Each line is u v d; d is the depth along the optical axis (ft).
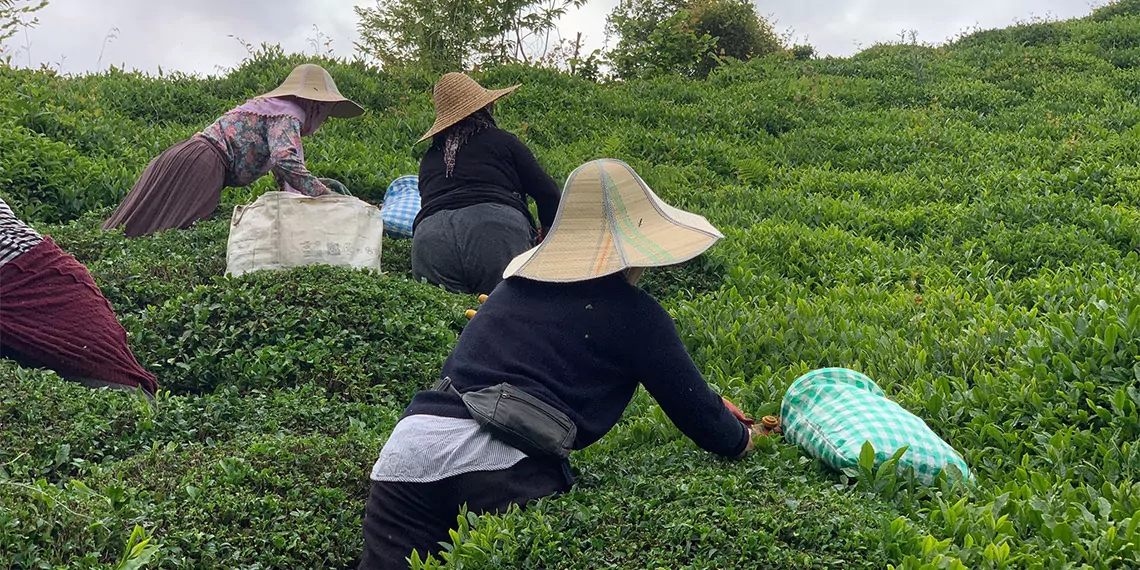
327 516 12.04
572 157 35.40
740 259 23.34
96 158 28.78
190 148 22.98
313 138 33.09
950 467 11.51
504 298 11.52
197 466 12.66
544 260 11.38
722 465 12.02
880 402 12.48
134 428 14.02
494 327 11.29
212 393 16.79
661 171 33.71
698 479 10.90
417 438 10.89
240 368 16.70
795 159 37.60
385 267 22.53
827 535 9.52
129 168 29.25
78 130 30.63
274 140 22.59
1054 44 60.85
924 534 9.91
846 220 28.30
